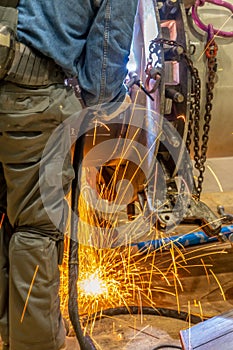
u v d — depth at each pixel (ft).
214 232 6.18
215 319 5.46
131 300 7.25
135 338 6.41
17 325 5.39
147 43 5.82
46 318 5.34
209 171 10.10
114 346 6.25
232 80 6.47
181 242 7.52
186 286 7.66
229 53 6.41
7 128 4.83
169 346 6.18
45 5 4.59
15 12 4.64
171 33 6.00
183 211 6.05
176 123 6.01
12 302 5.34
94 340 6.35
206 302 7.29
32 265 5.18
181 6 5.89
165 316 6.85
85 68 4.96
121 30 4.81
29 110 4.77
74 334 6.25
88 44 4.87
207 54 6.03
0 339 6.12
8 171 5.07
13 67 4.58
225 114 6.64
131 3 4.77
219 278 7.88
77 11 4.66
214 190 10.84
